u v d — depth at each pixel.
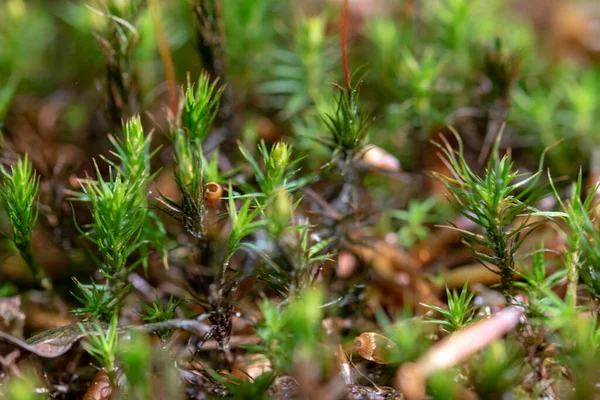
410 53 0.28
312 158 0.26
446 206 0.26
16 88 0.29
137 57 0.27
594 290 0.22
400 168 0.26
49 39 0.30
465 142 0.27
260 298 0.24
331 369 0.22
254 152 0.26
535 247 0.25
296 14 0.30
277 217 0.22
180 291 0.24
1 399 0.21
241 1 0.28
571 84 0.29
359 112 0.25
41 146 0.26
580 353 0.21
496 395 0.21
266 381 0.21
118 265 0.22
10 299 0.23
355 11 0.30
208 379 0.22
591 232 0.21
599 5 0.32
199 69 0.29
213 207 0.23
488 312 0.23
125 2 0.24
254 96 0.29
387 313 0.24
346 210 0.24
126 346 0.22
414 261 0.25
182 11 0.29
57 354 0.22
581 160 0.27
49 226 0.24
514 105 0.28
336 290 0.24
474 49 0.28
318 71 0.28
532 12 0.32
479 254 0.22
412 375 0.21
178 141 0.22
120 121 0.25
